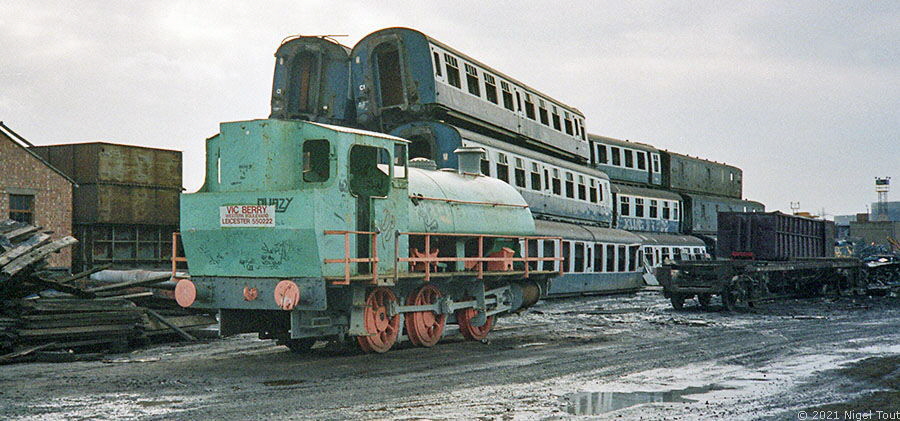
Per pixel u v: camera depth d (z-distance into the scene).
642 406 9.13
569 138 36.31
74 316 14.42
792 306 28.17
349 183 13.16
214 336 17.27
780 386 10.58
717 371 11.94
